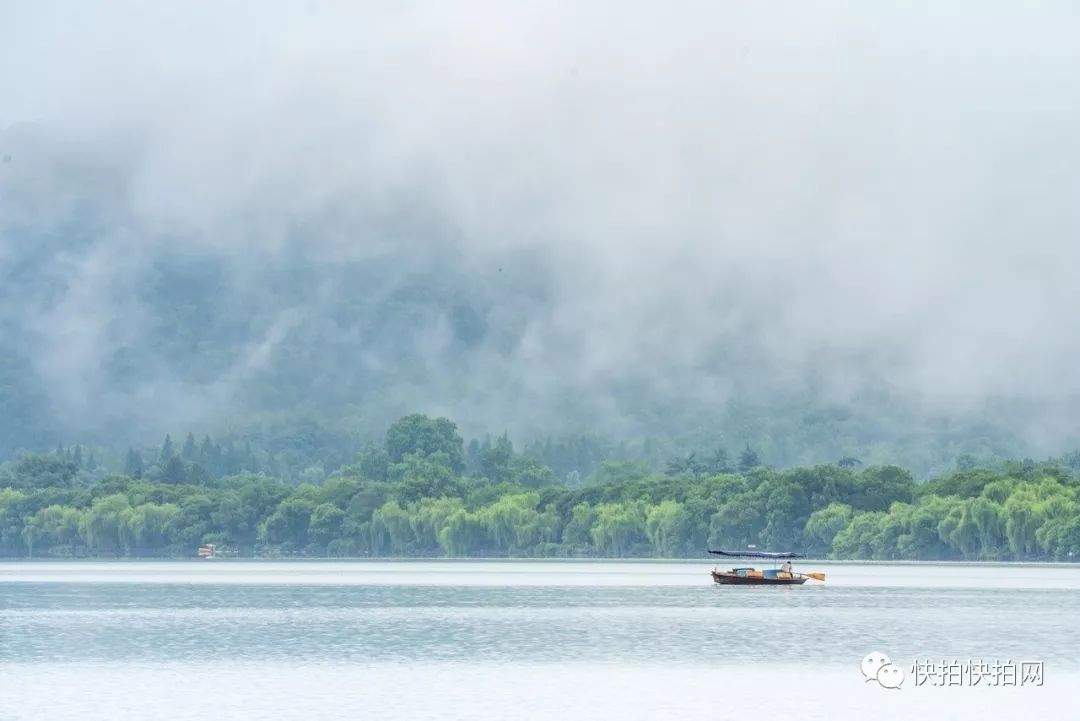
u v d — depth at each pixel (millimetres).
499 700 168625
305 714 159625
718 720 157500
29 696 171125
